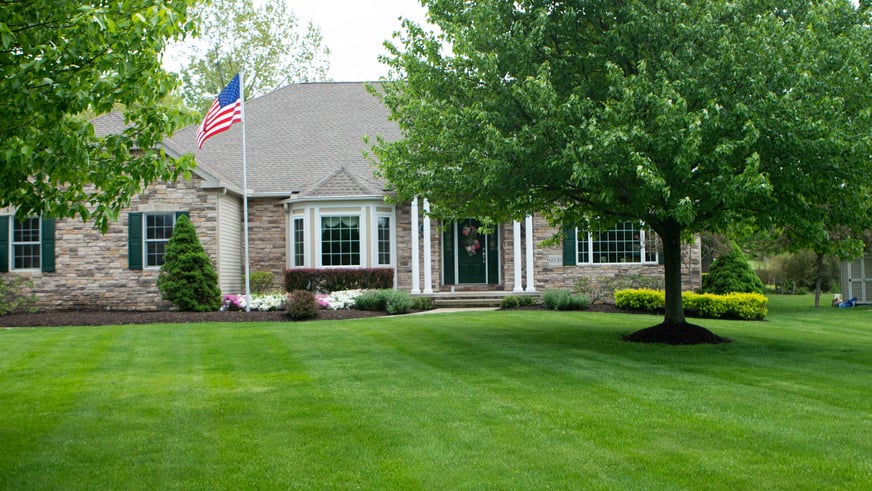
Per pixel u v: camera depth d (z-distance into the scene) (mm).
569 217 13078
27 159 5203
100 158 6359
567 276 21203
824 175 10102
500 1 11562
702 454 5594
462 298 20844
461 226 22812
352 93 27141
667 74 10266
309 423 6676
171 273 18250
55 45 5734
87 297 20000
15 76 5246
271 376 9156
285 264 21781
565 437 6102
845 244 11742
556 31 11367
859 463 5324
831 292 32062
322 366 9859
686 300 17703
